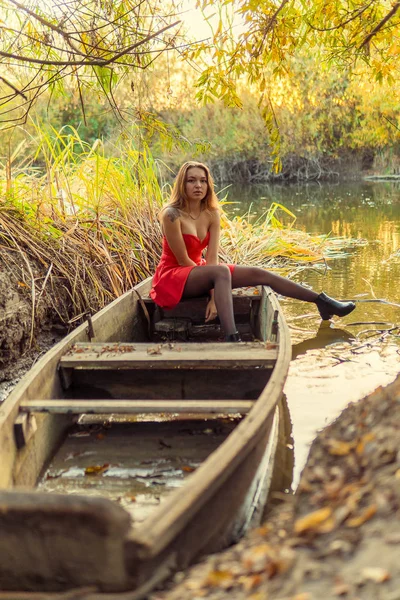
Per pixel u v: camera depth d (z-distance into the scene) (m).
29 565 1.71
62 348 3.52
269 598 1.57
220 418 3.46
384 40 4.94
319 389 3.88
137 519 2.47
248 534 2.13
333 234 10.04
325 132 23.67
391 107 18.41
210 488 1.91
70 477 2.86
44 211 5.85
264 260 8.15
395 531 1.66
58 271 5.26
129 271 6.10
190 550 1.88
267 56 4.38
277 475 2.79
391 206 13.99
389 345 4.71
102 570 1.66
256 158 24.75
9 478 2.51
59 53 3.95
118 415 3.52
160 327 4.94
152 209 7.10
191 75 22.12
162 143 4.71
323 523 1.84
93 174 7.52
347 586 1.53
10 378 4.27
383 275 7.00
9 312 4.38
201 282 4.63
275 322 3.95
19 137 14.99
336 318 5.50
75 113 19.84
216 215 4.99
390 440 2.09
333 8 4.39
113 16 3.79
